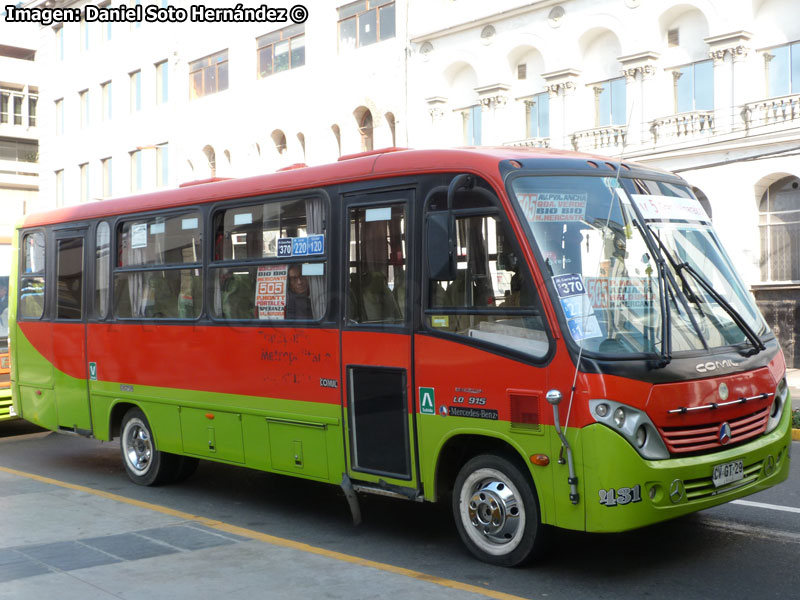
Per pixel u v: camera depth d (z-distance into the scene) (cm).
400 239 694
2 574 610
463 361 643
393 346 690
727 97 2091
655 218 657
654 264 634
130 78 3756
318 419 750
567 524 587
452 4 2598
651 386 581
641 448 577
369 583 589
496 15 2480
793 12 2017
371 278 713
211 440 859
